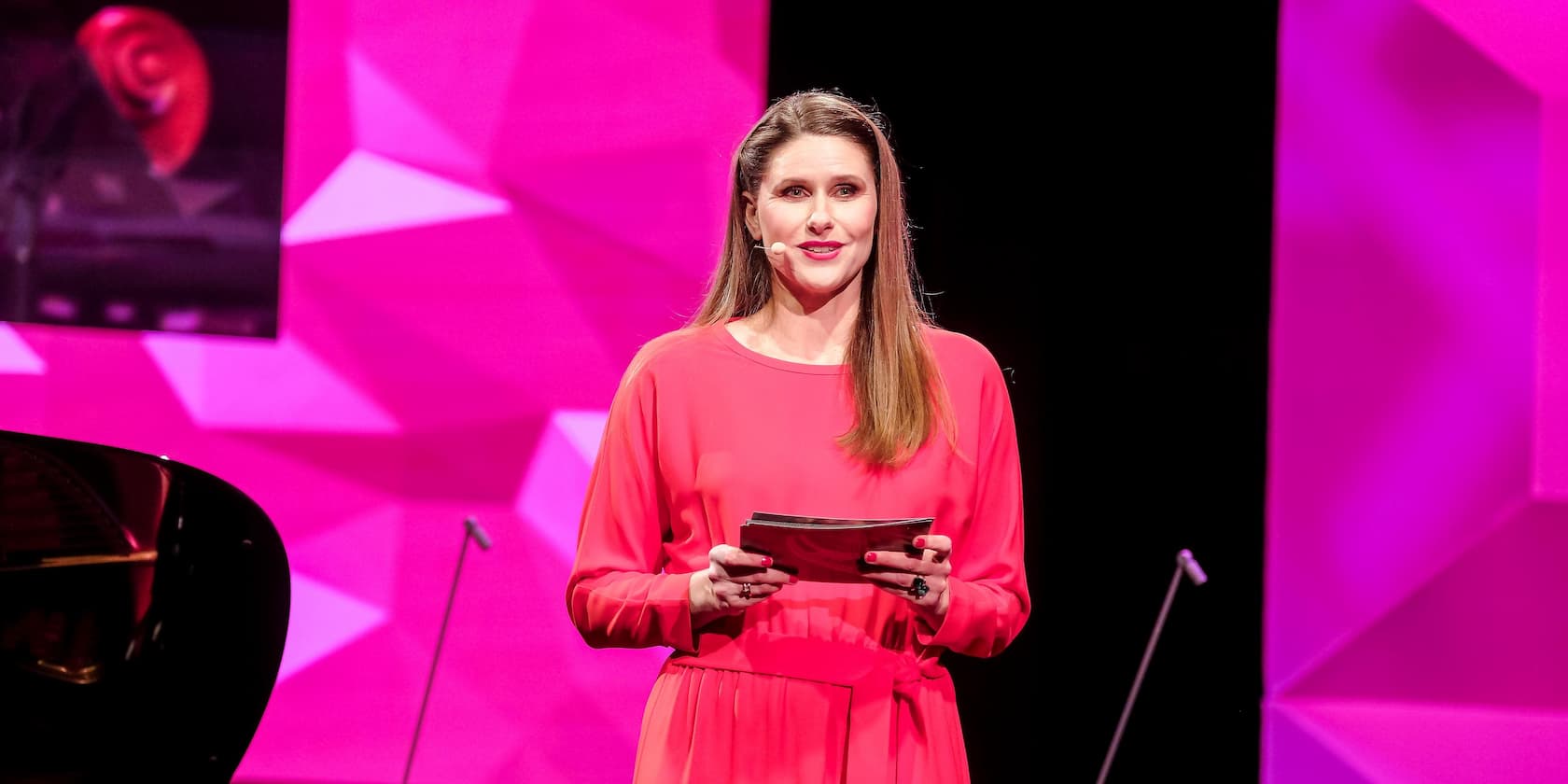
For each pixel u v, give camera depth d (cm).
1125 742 1382
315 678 1421
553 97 1422
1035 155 1370
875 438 555
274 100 1420
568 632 1431
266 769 1417
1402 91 1379
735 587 521
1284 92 1371
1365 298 1377
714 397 570
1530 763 1364
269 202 1422
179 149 1417
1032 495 1381
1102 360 1376
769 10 1388
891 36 1373
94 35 1411
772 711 545
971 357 598
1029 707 1390
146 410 1419
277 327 1423
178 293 1420
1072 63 1370
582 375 1429
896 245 585
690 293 1419
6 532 592
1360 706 1381
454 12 1423
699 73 1409
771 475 555
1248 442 1378
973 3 1371
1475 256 1377
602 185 1421
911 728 552
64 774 587
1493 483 1377
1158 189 1372
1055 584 1385
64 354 1414
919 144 1370
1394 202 1375
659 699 566
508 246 1427
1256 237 1372
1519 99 1370
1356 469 1378
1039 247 1372
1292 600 1380
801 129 570
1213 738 1379
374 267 1428
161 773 595
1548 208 1369
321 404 1430
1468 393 1375
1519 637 1373
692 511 567
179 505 606
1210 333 1376
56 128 1412
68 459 595
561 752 1427
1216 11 1374
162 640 602
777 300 591
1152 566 1382
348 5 1423
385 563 1429
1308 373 1380
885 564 504
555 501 1430
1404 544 1381
